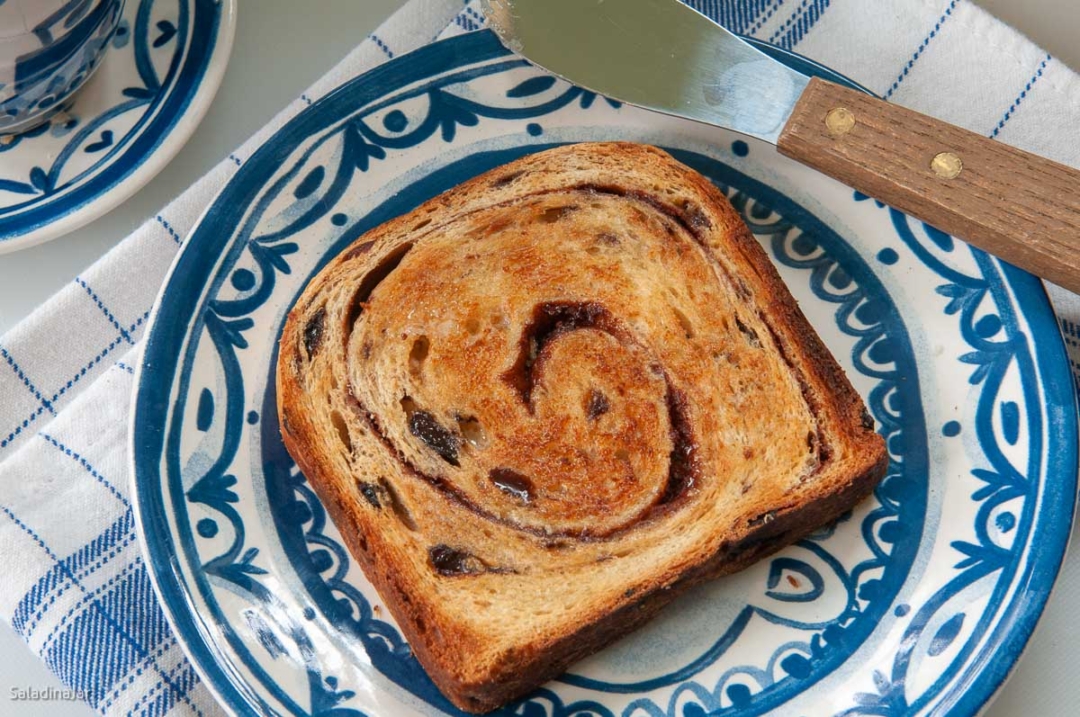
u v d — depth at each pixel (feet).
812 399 1.45
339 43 1.69
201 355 1.51
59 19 1.50
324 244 1.55
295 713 1.43
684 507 1.43
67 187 1.58
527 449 1.44
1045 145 1.59
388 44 1.63
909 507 1.47
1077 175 1.43
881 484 1.48
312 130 1.55
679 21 1.53
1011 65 1.59
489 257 1.50
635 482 1.43
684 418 1.45
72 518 1.53
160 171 1.65
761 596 1.45
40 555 1.52
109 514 1.53
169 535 1.47
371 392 1.48
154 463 1.48
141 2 1.63
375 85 1.56
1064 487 1.44
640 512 1.43
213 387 1.50
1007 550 1.44
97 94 1.61
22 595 1.51
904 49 1.61
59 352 1.59
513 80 1.57
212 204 1.53
